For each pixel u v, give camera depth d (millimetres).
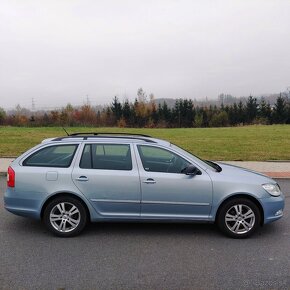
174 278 4512
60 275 4578
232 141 22953
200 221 5988
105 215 5973
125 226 6531
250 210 5953
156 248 5516
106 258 5121
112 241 5797
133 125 59094
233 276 4570
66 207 5988
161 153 6090
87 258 5117
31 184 5926
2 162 13680
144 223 6699
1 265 4879
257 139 24328
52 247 5531
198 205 5930
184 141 23109
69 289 4227
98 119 54375
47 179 5922
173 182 5891
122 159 6043
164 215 5961
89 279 4473
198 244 5695
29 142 20906
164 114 63656
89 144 6117
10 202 5996
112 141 6137
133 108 60969
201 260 5070
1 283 4363
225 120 64000
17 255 5219
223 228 5984
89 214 6031
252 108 65312
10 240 5832
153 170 5984
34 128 37281
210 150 18000
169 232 6242
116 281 4426
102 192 5922
